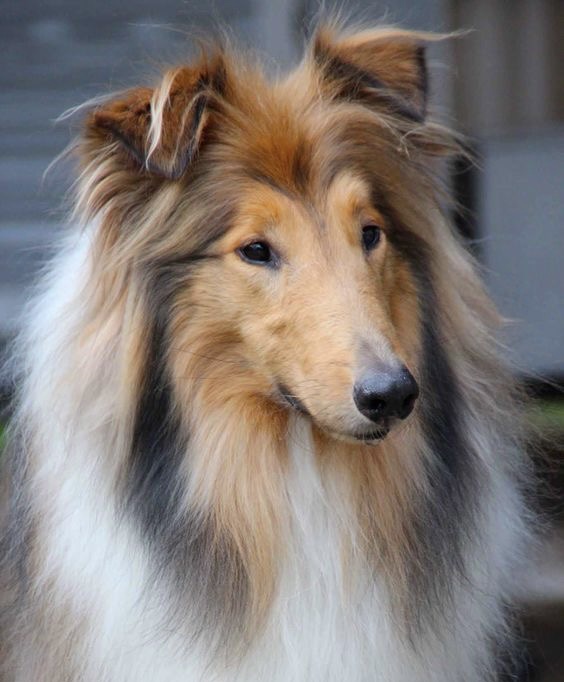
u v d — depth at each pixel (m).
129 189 7.62
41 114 16.14
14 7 16.02
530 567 9.27
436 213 8.16
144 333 7.65
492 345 8.46
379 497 7.87
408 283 7.86
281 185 7.45
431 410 7.96
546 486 10.06
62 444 7.98
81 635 8.00
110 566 7.87
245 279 7.43
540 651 9.73
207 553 7.75
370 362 6.98
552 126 15.28
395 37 8.20
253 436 7.72
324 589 7.82
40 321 8.30
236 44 9.07
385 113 8.03
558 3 15.15
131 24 15.77
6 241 16.09
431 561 8.02
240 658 7.77
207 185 7.49
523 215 14.77
